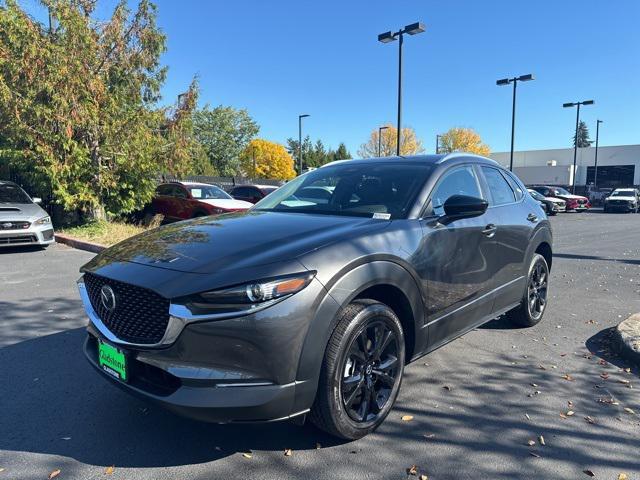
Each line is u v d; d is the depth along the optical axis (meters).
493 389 3.79
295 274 2.57
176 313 2.46
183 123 13.23
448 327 3.65
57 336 4.93
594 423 3.28
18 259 9.54
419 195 3.59
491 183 4.61
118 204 13.62
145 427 3.18
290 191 4.34
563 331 5.22
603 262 10.10
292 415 2.61
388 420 3.28
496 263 4.25
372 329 2.99
